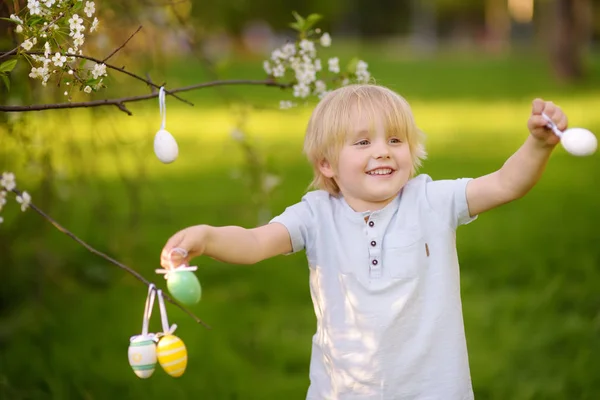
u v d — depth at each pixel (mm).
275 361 4164
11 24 2957
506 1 47656
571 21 20078
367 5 52562
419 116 15117
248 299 5109
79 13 3137
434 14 52625
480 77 23109
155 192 7477
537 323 4418
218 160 10570
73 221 6648
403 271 2396
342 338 2412
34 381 3846
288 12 35500
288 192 7984
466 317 4555
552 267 5363
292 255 6074
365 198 2455
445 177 8914
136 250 6016
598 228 6352
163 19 4504
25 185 4980
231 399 3738
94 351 4258
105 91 4246
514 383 3773
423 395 2371
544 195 7781
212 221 7020
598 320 4328
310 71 3256
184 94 17266
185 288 2064
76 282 5363
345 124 2455
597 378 3752
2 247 4918
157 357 2160
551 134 2213
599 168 9273
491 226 6547
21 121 3611
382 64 28328
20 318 4695
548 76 22172
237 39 33844
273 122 14547
